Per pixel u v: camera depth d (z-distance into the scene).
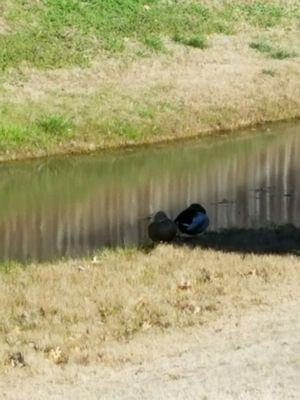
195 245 21.53
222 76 40.53
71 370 14.25
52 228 24.77
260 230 23.52
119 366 14.33
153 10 45.38
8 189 28.73
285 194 28.23
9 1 42.00
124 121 35.31
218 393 12.73
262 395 12.57
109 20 43.25
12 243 23.45
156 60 40.97
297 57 43.91
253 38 45.31
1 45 38.62
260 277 18.52
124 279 18.73
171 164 31.97
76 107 35.62
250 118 37.84
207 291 17.69
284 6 49.66
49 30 40.81
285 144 34.97
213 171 31.05
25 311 17.09
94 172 30.81
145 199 27.66
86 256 21.81
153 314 16.70
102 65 39.38
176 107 37.12
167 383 13.33
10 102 35.03
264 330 15.38
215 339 15.18
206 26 45.38
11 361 14.70
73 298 17.62
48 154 32.59
